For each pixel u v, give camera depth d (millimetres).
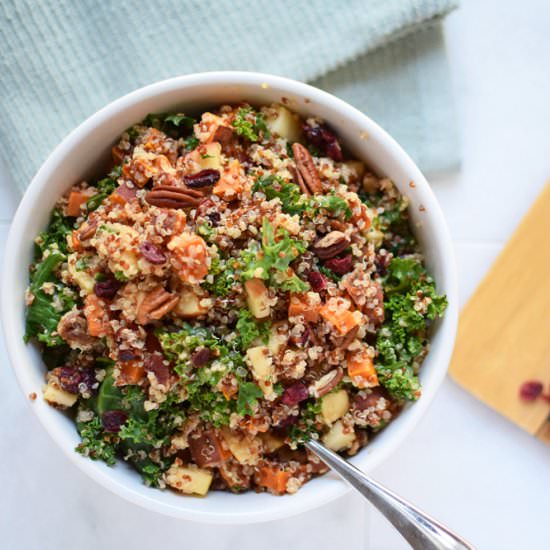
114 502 696
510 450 702
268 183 577
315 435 585
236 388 559
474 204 699
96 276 564
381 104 676
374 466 577
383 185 607
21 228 574
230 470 588
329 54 656
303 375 573
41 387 578
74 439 579
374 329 588
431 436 704
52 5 644
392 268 592
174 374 561
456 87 698
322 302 574
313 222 575
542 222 689
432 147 677
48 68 645
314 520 699
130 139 599
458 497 699
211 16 652
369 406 582
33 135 646
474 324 698
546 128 697
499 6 698
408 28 656
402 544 694
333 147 602
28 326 580
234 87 587
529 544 695
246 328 555
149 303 552
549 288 691
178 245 545
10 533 691
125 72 649
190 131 607
